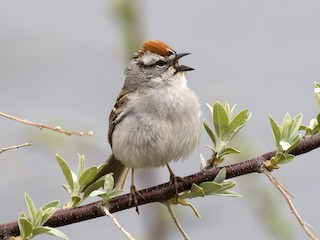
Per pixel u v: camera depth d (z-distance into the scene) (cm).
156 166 1008
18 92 1609
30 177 1291
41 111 1573
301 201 1493
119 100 1013
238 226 1353
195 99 995
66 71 1686
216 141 788
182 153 993
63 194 1413
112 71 1698
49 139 1081
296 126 749
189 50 1830
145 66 1011
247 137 1023
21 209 1373
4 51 1655
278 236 960
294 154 755
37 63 1675
